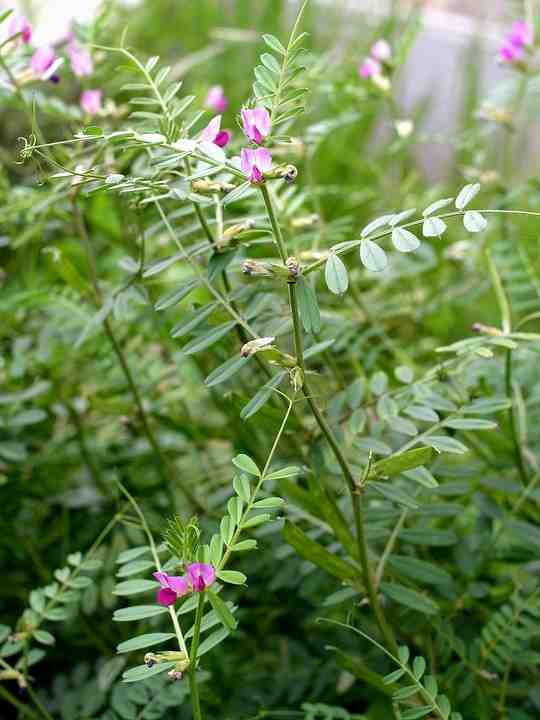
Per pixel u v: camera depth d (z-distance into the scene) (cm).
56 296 68
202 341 47
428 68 143
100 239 91
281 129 63
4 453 63
